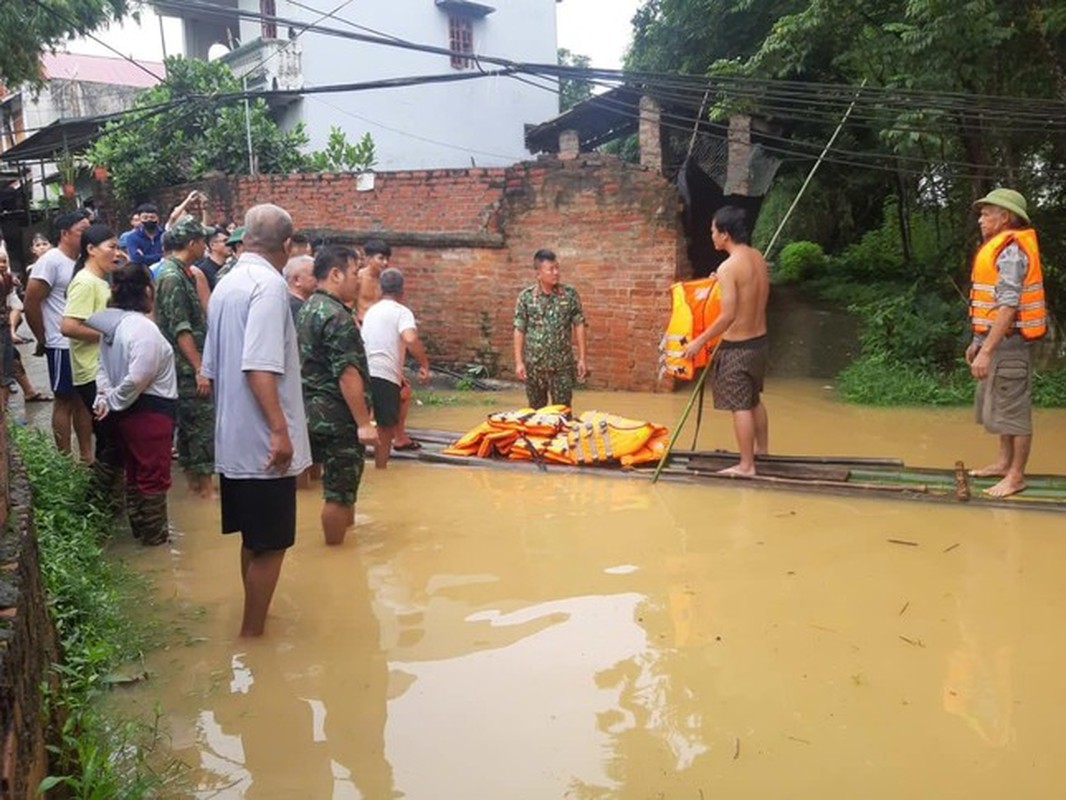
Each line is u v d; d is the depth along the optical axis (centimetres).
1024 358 589
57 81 2891
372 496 652
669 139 1266
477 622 434
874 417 930
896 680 367
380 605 457
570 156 1146
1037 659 383
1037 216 1130
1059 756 311
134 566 520
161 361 541
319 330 522
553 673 380
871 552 514
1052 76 1008
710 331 643
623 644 406
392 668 388
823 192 1808
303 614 448
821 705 348
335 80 1975
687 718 341
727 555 516
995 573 479
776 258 1889
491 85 2256
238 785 304
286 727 341
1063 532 539
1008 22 962
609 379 1138
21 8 1521
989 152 1119
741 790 295
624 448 703
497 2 2258
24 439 625
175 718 349
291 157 1692
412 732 336
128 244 866
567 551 530
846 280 1588
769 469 678
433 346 1285
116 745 325
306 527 585
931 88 962
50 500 539
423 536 563
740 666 382
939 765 307
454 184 1236
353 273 540
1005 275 580
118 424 544
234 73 2033
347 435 533
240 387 402
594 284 1137
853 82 1205
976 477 643
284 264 433
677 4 1505
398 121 2084
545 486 672
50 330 688
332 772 311
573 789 297
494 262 1216
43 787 243
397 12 2055
